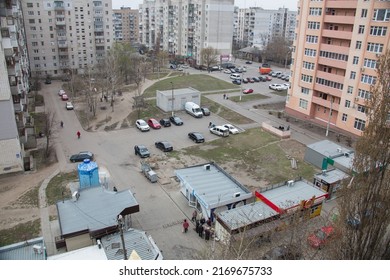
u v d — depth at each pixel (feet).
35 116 192.44
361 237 63.41
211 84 279.08
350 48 162.91
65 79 283.59
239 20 526.98
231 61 396.98
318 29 178.50
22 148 135.03
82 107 210.59
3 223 95.96
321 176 116.16
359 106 163.53
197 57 368.89
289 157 143.43
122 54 279.28
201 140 157.07
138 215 100.63
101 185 98.89
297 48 192.95
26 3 273.13
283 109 215.31
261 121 190.39
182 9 383.45
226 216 89.15
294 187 105.60
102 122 183.52
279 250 78.54
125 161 137.28
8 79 121.19
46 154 139.23
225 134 164.66
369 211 62.08
